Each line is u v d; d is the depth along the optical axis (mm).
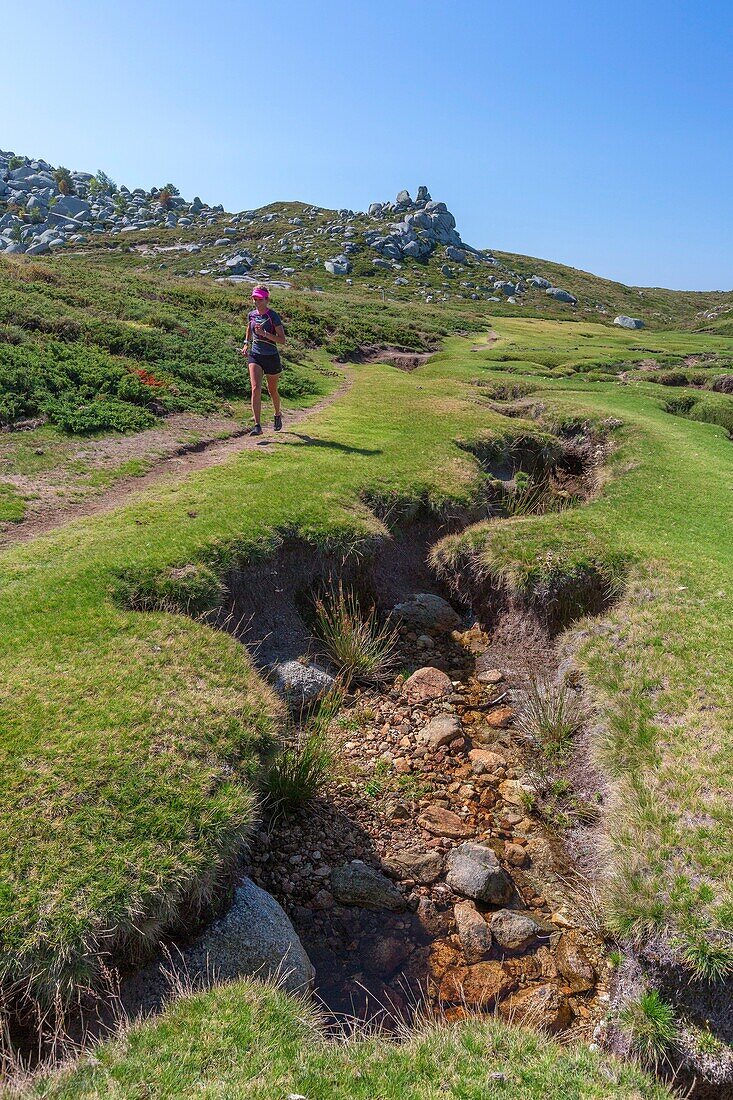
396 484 14461
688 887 5734
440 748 9125
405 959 6133
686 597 10445
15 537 10602
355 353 42875
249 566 10773
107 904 5055
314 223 136125
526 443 20516
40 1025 4566
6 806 5496
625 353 52125
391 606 12344
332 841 7453
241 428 18719
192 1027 4602
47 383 18031
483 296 106562
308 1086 4129
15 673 7023
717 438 22641
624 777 7305
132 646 7910
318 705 9570
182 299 38625
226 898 5980
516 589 11711
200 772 6316
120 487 13312
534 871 7223
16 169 161250
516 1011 5645
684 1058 5086
